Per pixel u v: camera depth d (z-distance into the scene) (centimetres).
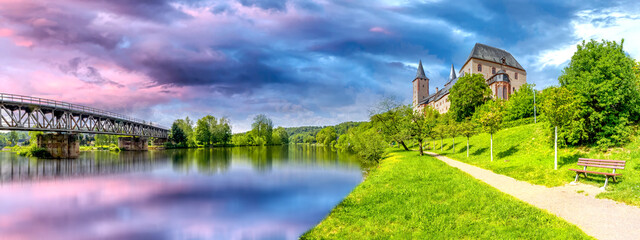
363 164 3981
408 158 3077
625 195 1066
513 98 4625
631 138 1661
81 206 2070
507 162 2153
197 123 10494
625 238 738
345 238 919
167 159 5575
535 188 1340
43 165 4597
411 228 926
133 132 8050
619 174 1217
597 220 871
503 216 944
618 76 1694
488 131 2438
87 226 1641
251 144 12262
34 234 1524
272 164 4459
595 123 1772
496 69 9338
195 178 3241
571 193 1192
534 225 845
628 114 1709
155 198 2283
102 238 1453
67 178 3366
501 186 1421
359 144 4041
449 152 3662
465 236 828
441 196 1258
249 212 1780
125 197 2339
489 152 2781
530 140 2514
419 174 1864
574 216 919
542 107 1892
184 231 1511
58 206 2075
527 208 991
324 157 5600
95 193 2517
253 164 4525
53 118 4928
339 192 2167
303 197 2045
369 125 7612
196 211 1870
